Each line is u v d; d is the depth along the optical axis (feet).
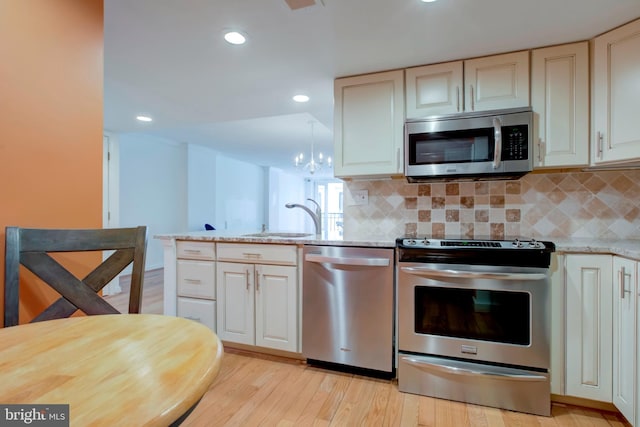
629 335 4.72
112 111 10.40
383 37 6.04
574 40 6.12
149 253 17.70
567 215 6.98
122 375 1.84
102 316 2.91
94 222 4.49
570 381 5.41
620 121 5.62
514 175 6.84
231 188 24.99
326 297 6.74
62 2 4.13
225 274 7.63
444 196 7.80
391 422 5.14
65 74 4.16
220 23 5.60
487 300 5.73
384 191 8.27
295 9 5.21
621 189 6.67
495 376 5.51
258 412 5.40
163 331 2.54
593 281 5.28
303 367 6.97
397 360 6.23
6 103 3.57
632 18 5.42
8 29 3.59
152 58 6.84
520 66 6.46
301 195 36.68
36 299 3.90
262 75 7.66
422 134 6.85
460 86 6.83
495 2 5.05
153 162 17.94
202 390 1.75
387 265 6.27
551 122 6.29
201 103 9.64
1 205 3.53
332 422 5.14
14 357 2.06
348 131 7.64
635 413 4.56
